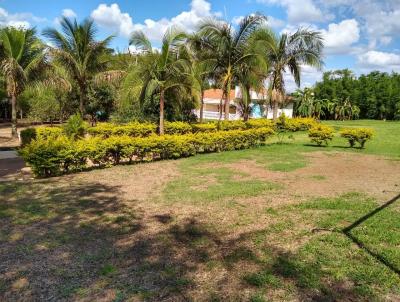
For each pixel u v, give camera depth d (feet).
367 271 14.92
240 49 63.10
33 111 95.20
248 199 25.54
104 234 18.66
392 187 30.07
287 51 78.54
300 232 19.20
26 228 19.29
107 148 36.55
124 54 70.18
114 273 14.55
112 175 32.96
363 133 55.21
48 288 13.39
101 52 67.72
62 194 26.09
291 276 14.48
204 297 12.95
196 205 23.95
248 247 17.25
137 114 67.87
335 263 15.65
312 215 22.12
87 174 33.19
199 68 61.41
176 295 13.05
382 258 16.12
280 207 23.71
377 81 210.79
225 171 35.65
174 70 49.14
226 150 51.19
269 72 78.59
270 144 59.88
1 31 60.29
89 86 80.59
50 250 16.62
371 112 200.13
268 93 83.15
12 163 39.47
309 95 174.19
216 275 14.52
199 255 16.33
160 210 22.81
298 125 86.94
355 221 21.06
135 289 13.38
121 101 58.08
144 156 40.88
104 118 88.79
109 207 23.20
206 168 37.27
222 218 21.43
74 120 49.55
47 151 31.35
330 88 199.21
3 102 107.86
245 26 61.93
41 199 24.68
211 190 27.81
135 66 50.65
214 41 62.18
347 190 28.81
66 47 64.95
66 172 33.68
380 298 13.06
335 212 22.81
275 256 16.29
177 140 43.01
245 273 14.69
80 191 26.99
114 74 64.23
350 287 13.76
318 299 12.92
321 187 29.68
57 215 21.44
